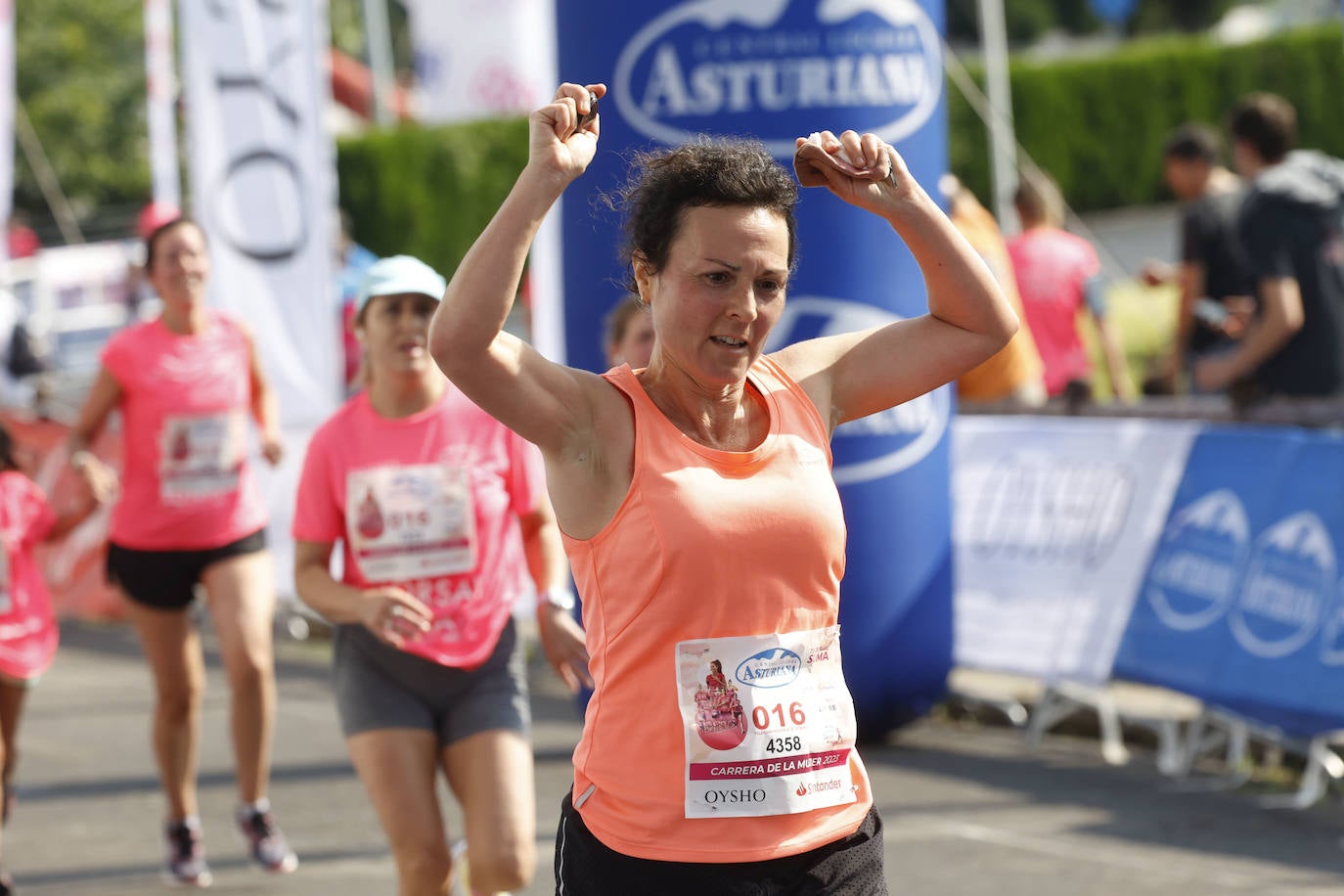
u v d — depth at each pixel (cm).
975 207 2269
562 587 1113
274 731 1969
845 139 672
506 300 617
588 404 646
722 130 1608
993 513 1923
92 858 1486
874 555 1692
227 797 1695
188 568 1459
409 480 1095
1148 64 7669
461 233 6575
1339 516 1542
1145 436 1788
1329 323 1891
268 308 2447
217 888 1389
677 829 639
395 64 9350
